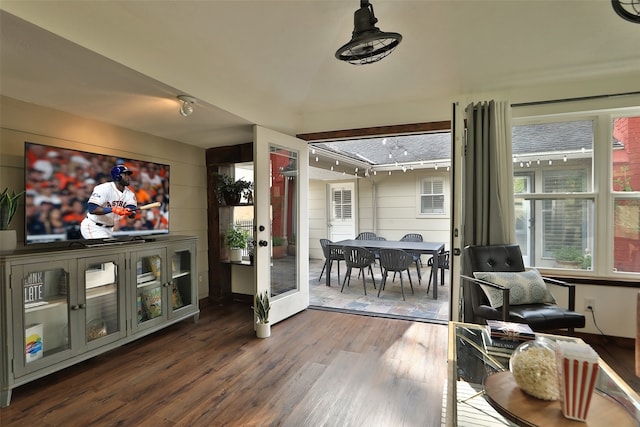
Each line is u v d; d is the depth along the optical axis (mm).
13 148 2406
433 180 7250
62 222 2459
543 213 3096
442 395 2037
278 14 2201
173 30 2102
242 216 4668
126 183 2947
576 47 2438
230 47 2420
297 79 3035
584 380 1108
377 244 5270
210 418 1830
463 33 2432
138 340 2945
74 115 2779
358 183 8070
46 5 1474
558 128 3033
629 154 2832
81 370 2389
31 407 1937
